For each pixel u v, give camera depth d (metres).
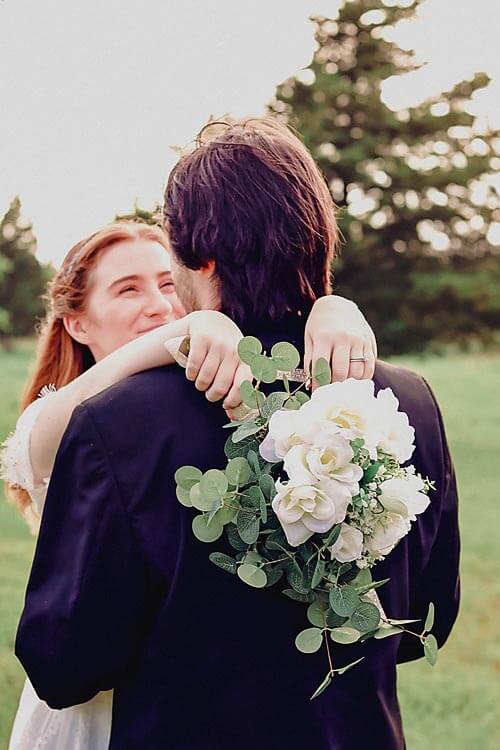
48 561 1.50
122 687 1.50
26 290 21.72
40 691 1.52
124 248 2.18
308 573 1.42
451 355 20.03
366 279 20.05
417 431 1.63
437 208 20.20
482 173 20.17
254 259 1.50
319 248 1.54
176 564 1.43
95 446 1.46
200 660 1.43
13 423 13.29
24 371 18.39
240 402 1.44
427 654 1.47
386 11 20.22
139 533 1.43
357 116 20.17
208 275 1.54
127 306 2.16
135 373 1.54
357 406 1.40
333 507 1.35
